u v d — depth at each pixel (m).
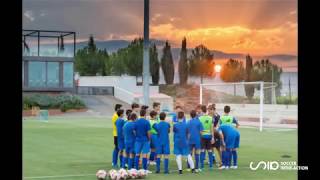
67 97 67.25
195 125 17.17
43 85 72.56
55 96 67.12
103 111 67.06
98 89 81.19
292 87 72.94
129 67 99.94
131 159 17.22
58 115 62.78
